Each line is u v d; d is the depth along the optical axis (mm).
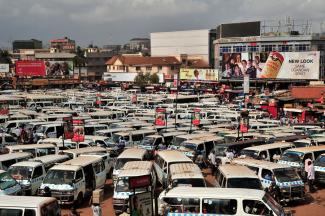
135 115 56719
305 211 23203
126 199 21891
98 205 21438
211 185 26484
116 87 113375
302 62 86188
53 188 23219
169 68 147500
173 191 18484
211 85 100062
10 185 22438
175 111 56094
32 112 56094
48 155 28703
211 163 31328
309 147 29969
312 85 78000
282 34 108562
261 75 91625
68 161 26047
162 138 37938
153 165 25859
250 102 67125
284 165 25062
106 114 55375
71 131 34438
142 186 15844
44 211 16688
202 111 56938
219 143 34500
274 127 45000
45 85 112625
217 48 124000
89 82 125438
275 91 82312
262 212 17453
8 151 30516
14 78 111000
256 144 33969
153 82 120375
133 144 39156
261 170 24516
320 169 27125
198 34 163125
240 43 112000
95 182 26031
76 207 23844
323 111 56125
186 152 32938
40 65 119312
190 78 106438
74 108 65812
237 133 38812
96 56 170125
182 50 167500
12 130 44375
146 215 15586
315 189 27250
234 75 96062
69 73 125375
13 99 68938
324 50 103625
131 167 24562
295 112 58031
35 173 24891
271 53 90000
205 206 17797
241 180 21734
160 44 173750
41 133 42469
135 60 151375
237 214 17531
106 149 32844
